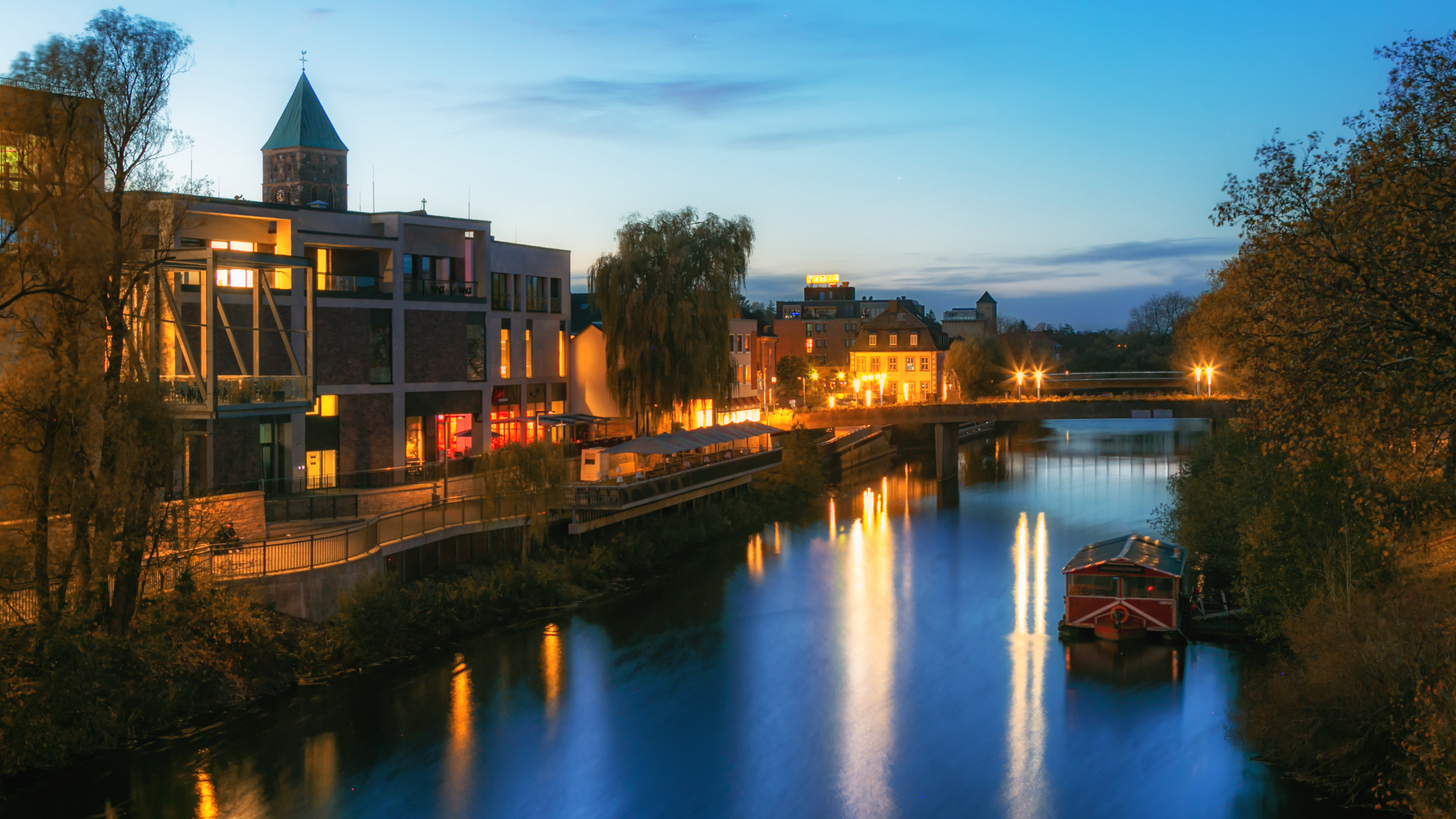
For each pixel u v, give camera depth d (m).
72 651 22.44
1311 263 18.64
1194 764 23.00
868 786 22.61
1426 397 17.05
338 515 36.81
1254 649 30.78
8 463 23.02
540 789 22.31
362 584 29.75
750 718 26.44
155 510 24.94
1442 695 16.84
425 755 23.78
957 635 33.41
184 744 23.56
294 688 27.14
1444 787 16.45
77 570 24.05
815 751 24.42
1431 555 26.17
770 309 178.38
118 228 23.59
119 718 23.56
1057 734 25.11
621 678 29.28
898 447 98.44
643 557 42.69
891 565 44.00
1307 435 18.80
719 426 53.97
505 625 33.88
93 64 22.92
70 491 23.70
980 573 42.41
